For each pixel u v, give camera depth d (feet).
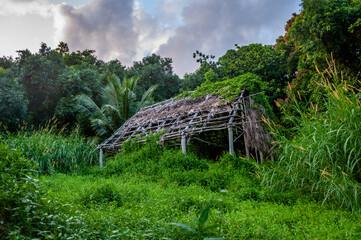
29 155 39.29
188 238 12.51
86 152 51.80
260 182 26.84
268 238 12.85
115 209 16.80
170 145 49.37
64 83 78.95
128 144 48.47
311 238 12.70
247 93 44.91
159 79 110.52
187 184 29.27
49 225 10.52
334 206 18.42
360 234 12.85
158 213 16.19
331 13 42.16
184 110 48.98
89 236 10.90
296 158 22.76
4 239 9.47
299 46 48.67
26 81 77.51
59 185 26.30
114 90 77.46
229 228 13.69
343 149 19.95
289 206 19.61
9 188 10.67
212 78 77.20
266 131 42.80
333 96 21.84
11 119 66.95
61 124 80.33
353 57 44.86
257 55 79.20
